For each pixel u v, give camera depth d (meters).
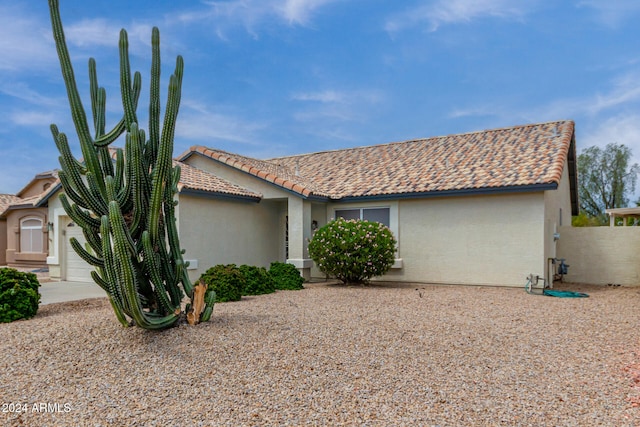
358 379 5.86
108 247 7.15
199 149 18.50
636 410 4.94
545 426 4.59
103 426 4.67
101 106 8.03
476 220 15.57
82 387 5.70
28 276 10.20
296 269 15.30
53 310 11.02
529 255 14.67
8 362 6.55
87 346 7.09
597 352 7.13
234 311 9.88
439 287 15.38
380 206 17.30
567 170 21.00
